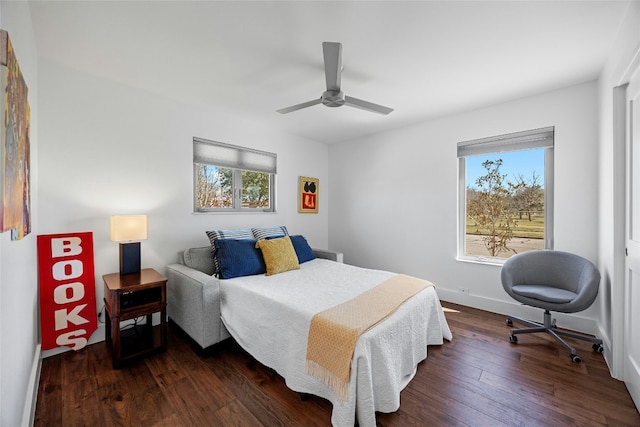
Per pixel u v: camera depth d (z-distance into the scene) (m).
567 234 2.52
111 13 1.56
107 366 1.94
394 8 1.53
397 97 2.71
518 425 1.43
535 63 2.10
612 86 1.86
